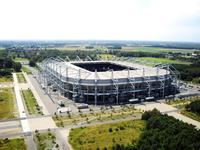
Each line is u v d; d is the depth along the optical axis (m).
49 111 135.38
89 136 101.94
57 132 106.19
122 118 124.75
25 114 129.75
